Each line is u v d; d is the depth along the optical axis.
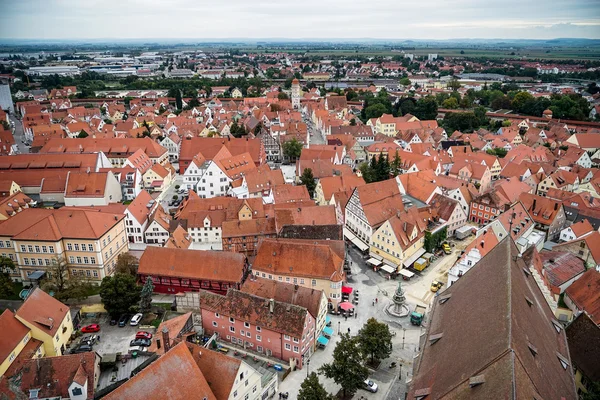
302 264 98.62
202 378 60.81
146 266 101.00
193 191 153.88
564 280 95.50
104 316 93.69
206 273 98.88
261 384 69.81
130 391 54.84
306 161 176.75
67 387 66.62
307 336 80.62
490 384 39.38
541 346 49.88
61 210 106.56
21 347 73.62
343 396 73.06
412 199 142.12
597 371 66.00
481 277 58.88
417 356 63.66
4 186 145.88
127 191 160.00
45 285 96.62
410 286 107.00
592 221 128.88
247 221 119.88
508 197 143.38
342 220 137.88
